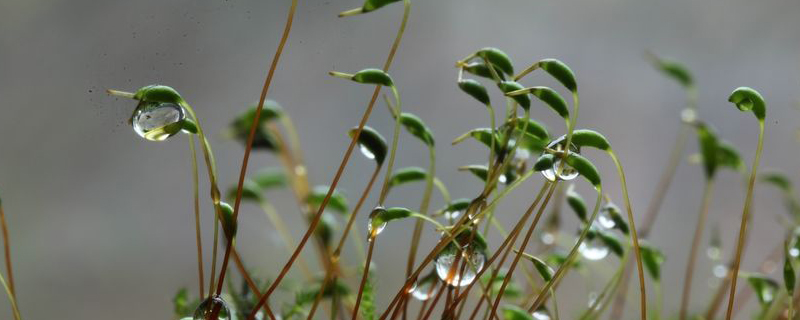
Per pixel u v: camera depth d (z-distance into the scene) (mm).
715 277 155
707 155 126
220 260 279
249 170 281
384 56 299
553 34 318
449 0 313
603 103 309
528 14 317
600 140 105
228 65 263
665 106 310
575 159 105
